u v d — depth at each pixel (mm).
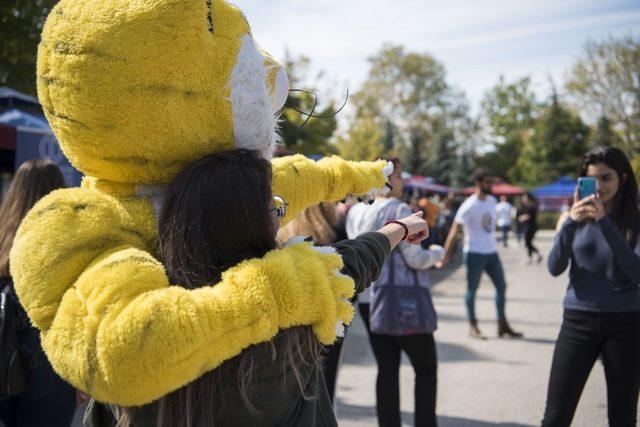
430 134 51812
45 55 1156
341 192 1789
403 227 1494
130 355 915
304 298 1053
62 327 975
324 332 1093
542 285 11008
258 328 1009
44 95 1181
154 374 935
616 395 2605
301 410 1196
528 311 8086
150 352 921
